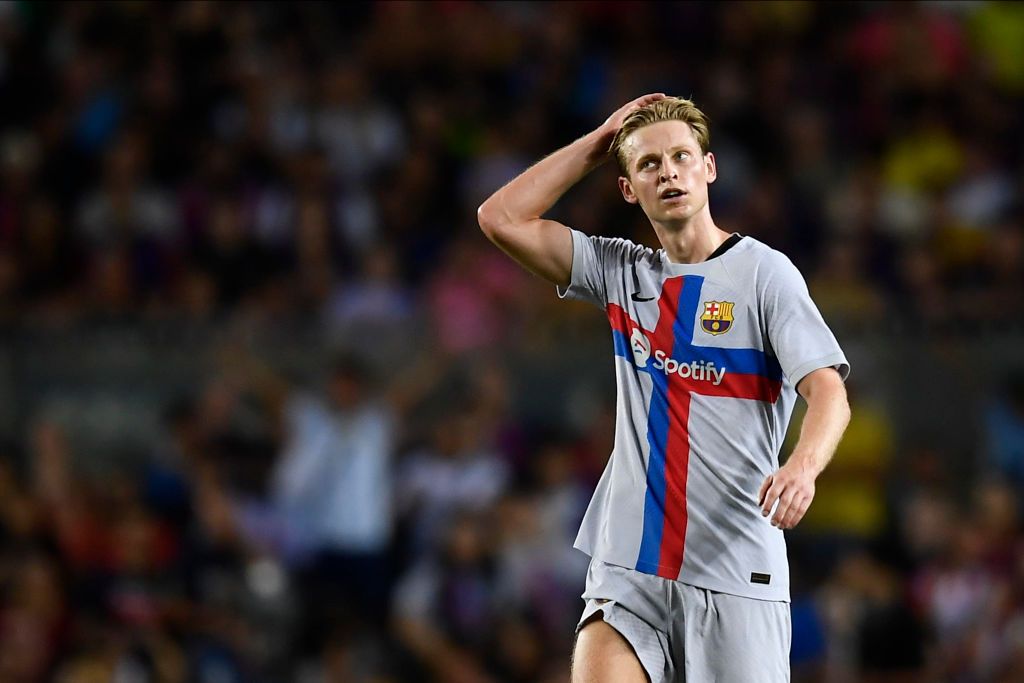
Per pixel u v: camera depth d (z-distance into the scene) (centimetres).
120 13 5253
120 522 3716
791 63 5219
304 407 3875
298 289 4362
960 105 5166
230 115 4956
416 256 4519
